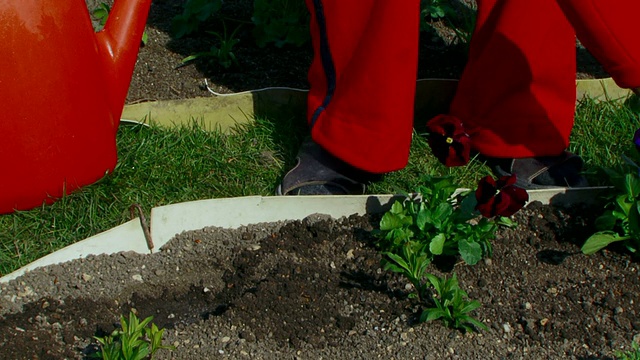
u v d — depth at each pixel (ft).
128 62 6.22
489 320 5.73
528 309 5.81
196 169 6.47
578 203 6.34
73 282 5.82
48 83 5.84
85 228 6.13
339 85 6.09
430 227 5.92
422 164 6.61
